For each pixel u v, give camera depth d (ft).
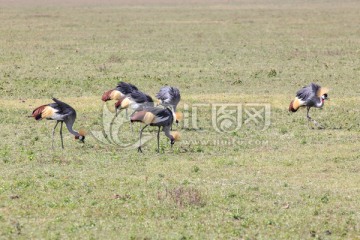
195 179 132.87
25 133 169.27
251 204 118.11
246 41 373.40
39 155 148.36
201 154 153.28
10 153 149.38
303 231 106.11
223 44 358.43
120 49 336.29
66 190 123.65
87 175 133.90
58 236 101.24
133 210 113.29
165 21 496.64
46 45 352.08
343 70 276.82
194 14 563.07
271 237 103.30
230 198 121.08
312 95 180.14
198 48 341.41
